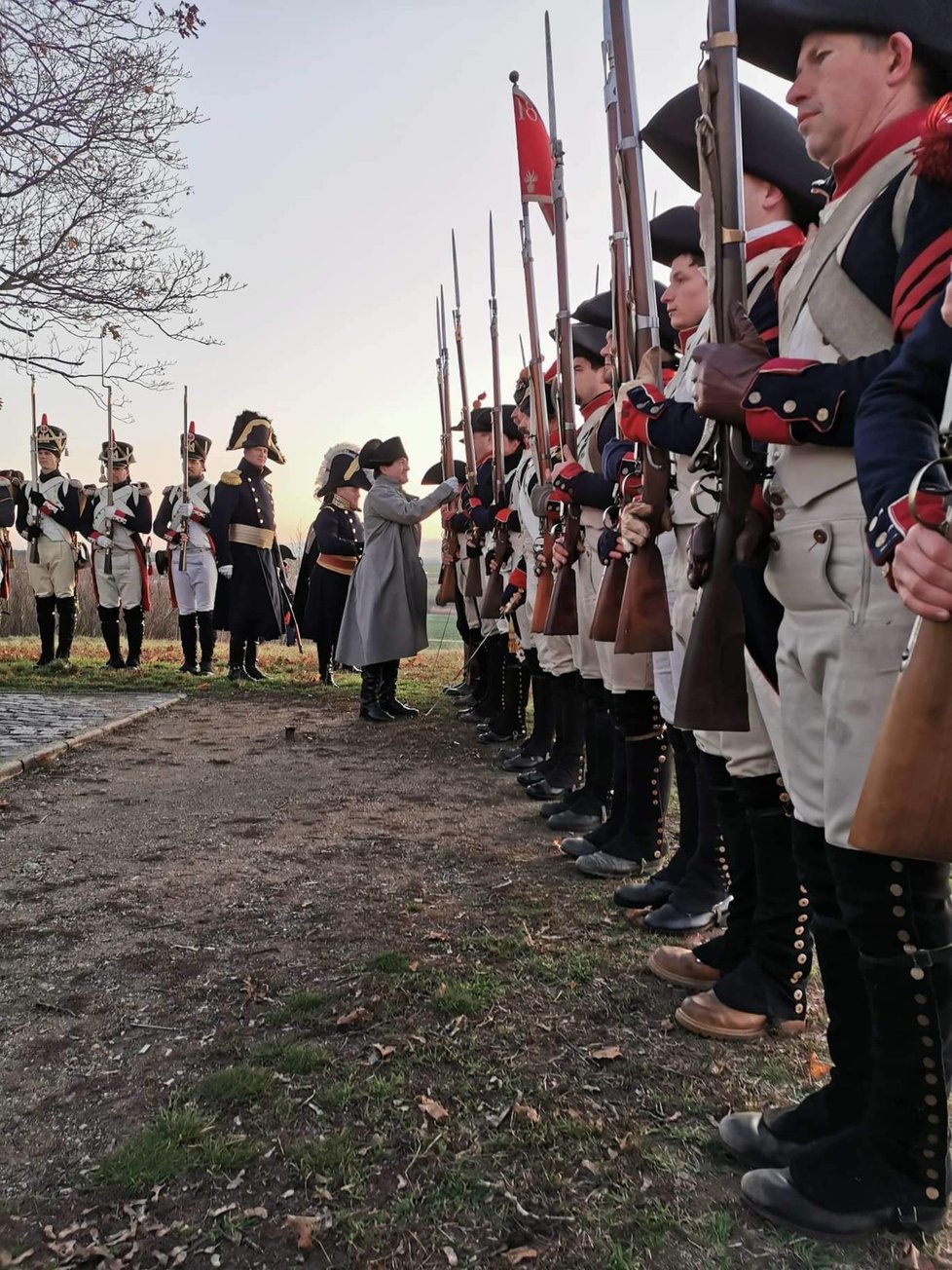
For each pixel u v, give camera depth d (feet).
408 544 24.48
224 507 31.55
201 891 11.92
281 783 17.69
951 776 4.25
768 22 6.03
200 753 20.40
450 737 22.21
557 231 12.67
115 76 27.58
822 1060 7.81
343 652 24.67
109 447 34.76
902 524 4.43
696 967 9.09
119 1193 6.35
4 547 35.58
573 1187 6.33
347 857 13.25
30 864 12.94
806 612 5.81
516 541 19.04
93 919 11.02
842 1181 5.80
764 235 7.73
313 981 9.40
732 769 8.16
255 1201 6.25
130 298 28.78
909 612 5.23
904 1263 5.51
